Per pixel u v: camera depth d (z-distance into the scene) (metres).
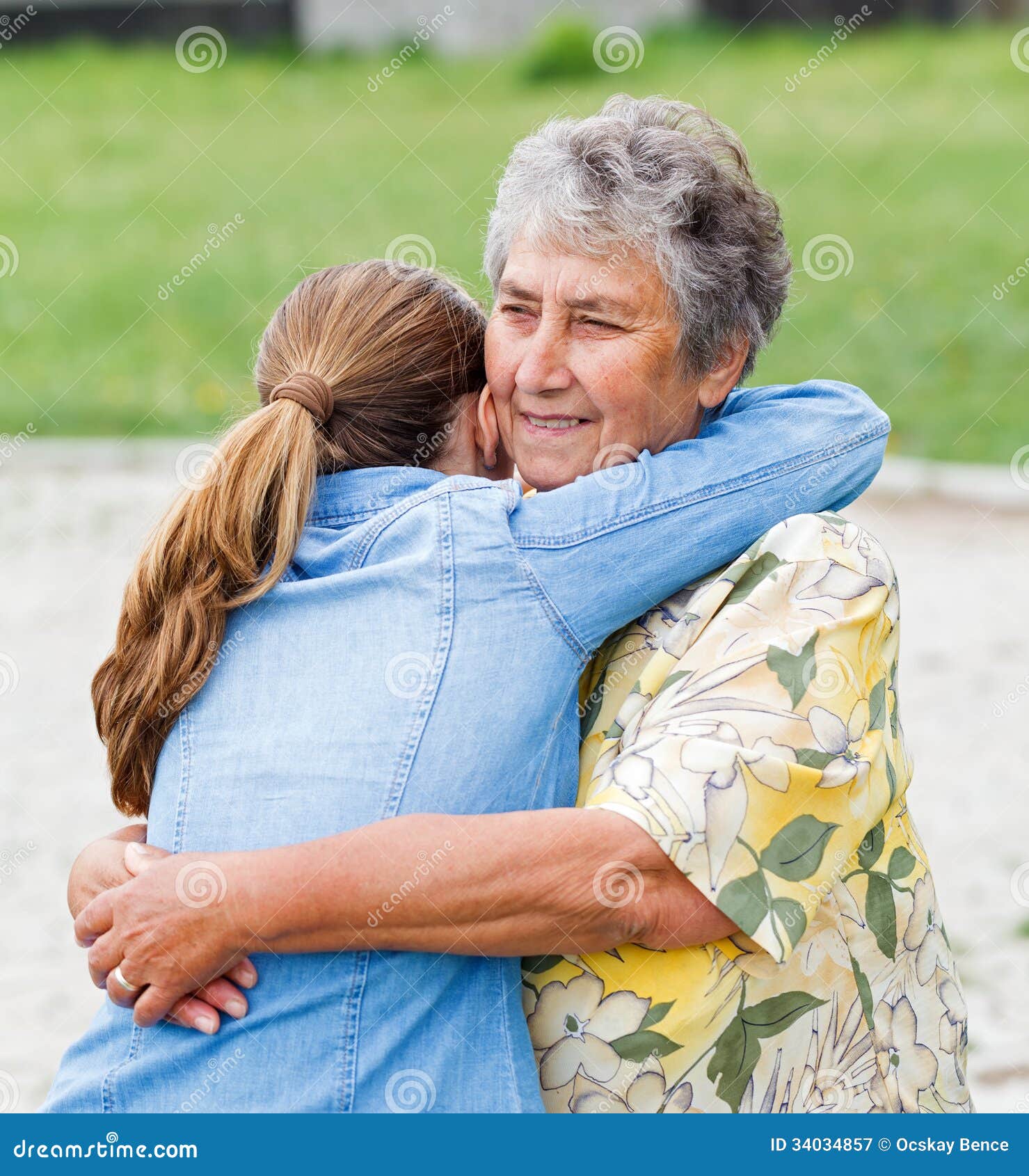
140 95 67.69
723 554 6.75
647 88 59.97
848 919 6.49
